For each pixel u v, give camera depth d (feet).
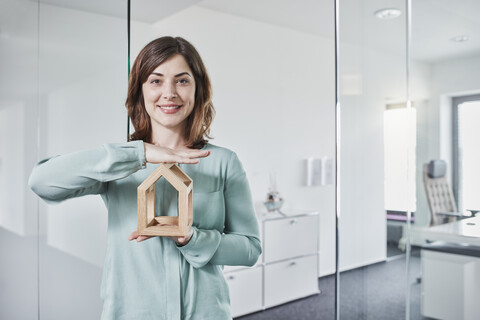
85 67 5.02
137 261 2.93
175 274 2.92
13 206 6.14
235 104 10.43
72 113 5.18
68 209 5.40
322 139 12.60
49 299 5.60
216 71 10.07
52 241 5.59
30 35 5.72
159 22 9.24
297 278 10.28
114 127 4.72
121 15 4.69
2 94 6.31
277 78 11.40
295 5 9.68
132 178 3.03
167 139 3.21
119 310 2.91
